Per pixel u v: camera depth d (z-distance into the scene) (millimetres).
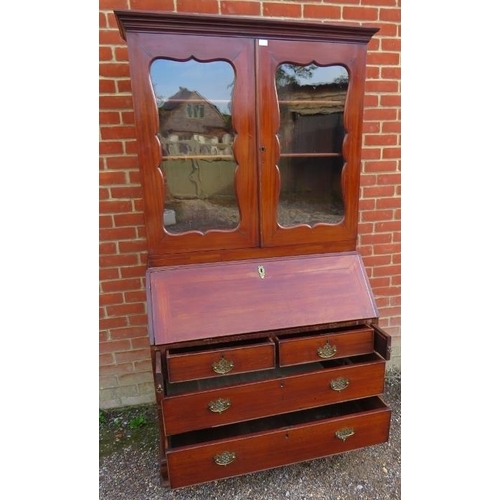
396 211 1823
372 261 1864
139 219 1551
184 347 1186
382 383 1316
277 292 1262
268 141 1200
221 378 1395
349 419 1297
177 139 1152
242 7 1431
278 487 1373
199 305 1194
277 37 1133
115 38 1366
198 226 1230
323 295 1291
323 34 1163
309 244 1340
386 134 1716
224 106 1158
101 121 1425
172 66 1096
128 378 1737
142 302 1651
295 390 1233
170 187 1185
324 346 1238
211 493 1354
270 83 1158
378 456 1506
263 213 1259
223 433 1359
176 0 1369
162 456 1327
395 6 1578
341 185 1317
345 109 1252
